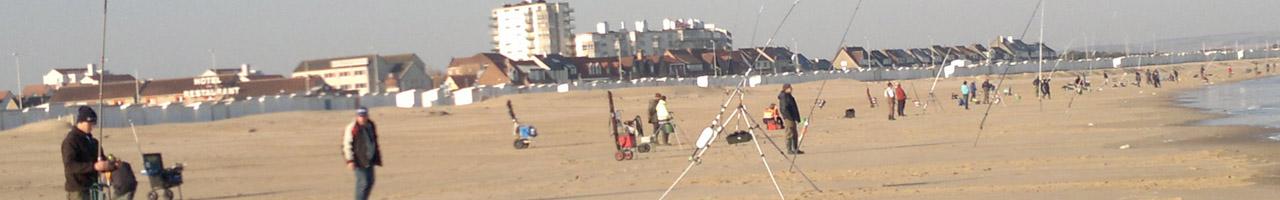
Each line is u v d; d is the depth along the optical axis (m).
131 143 45.12
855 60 184.00
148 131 48.28
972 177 23.03
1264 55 190.12
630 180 25.36
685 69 151.62
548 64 99.94
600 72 139.00
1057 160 26.47
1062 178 21.92
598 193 22.95
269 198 24.50
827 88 108.88
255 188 26.81
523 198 22.62
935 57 193.38
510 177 27.81
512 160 33.91
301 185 27.16
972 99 72.50
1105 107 61.78
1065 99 74.19
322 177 29.14
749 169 26.62
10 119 50.22
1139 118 48.72
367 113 18.66
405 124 54.69
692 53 156.12
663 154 33.09
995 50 155.50
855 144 35.56
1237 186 19.77
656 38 166.50
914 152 30.80
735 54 125.75
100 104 15.71
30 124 48.25
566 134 47.06
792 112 30.75
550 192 23.55
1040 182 21.36
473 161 34.03
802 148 34.28
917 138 37.69
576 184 25.03
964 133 39.88
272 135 45.50
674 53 155.12
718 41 158.00
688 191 22.39
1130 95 81.06
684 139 40.12
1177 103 65.69
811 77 127.44
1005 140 35.06
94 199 15.79
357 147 18.69
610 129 45.09
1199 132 36.75
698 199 20.88
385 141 44.94
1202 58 174.12
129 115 48.06
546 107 74.00
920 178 23.30
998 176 23.00
